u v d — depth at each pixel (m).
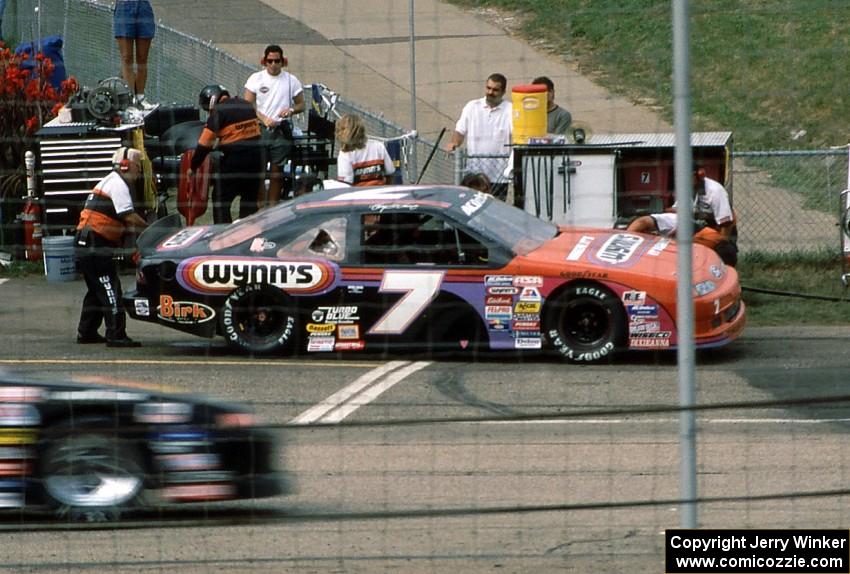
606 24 29.11
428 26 67.88
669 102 29.66
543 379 38.09
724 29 29.53
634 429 32.12
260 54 72.50
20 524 24.38
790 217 44.25
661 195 46.62
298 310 41.34
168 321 42.41
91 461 24.86
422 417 33.78
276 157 50.97
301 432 32.19
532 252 40.69
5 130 55.69
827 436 31.19
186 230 44.03
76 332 46.03
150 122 57.38
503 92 50.41
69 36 59.47
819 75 28.50
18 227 55.75
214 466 24.95
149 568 23.08
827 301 46.69
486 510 20.42
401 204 41.44
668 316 39.31
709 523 25.02
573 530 24.86
